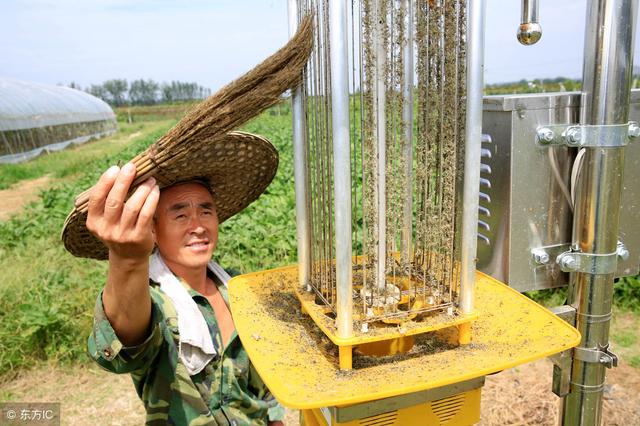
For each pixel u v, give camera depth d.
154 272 1.82
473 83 1.18
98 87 82.75
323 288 1.40
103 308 1.39
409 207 1.41
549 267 1.73
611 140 1.46
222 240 5.46
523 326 1.38
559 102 1.60
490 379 3.41
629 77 1.44
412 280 1.42
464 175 1.23
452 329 1.43
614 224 1.53
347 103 1.08
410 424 1.29
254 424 1.85
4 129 18.88
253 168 1.87
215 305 1.97
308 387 1.11
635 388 3.27
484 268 1.82
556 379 1.68
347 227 1.13
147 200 1.12
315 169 1.41
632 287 4.46
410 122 1.34
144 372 1.65
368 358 1.27
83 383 3.81
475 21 1.15
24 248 6.38
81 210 1.27
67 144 26.19
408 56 1.31
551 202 1.67
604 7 1.41
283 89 1.26
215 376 1.78
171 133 1.19
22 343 4.03
